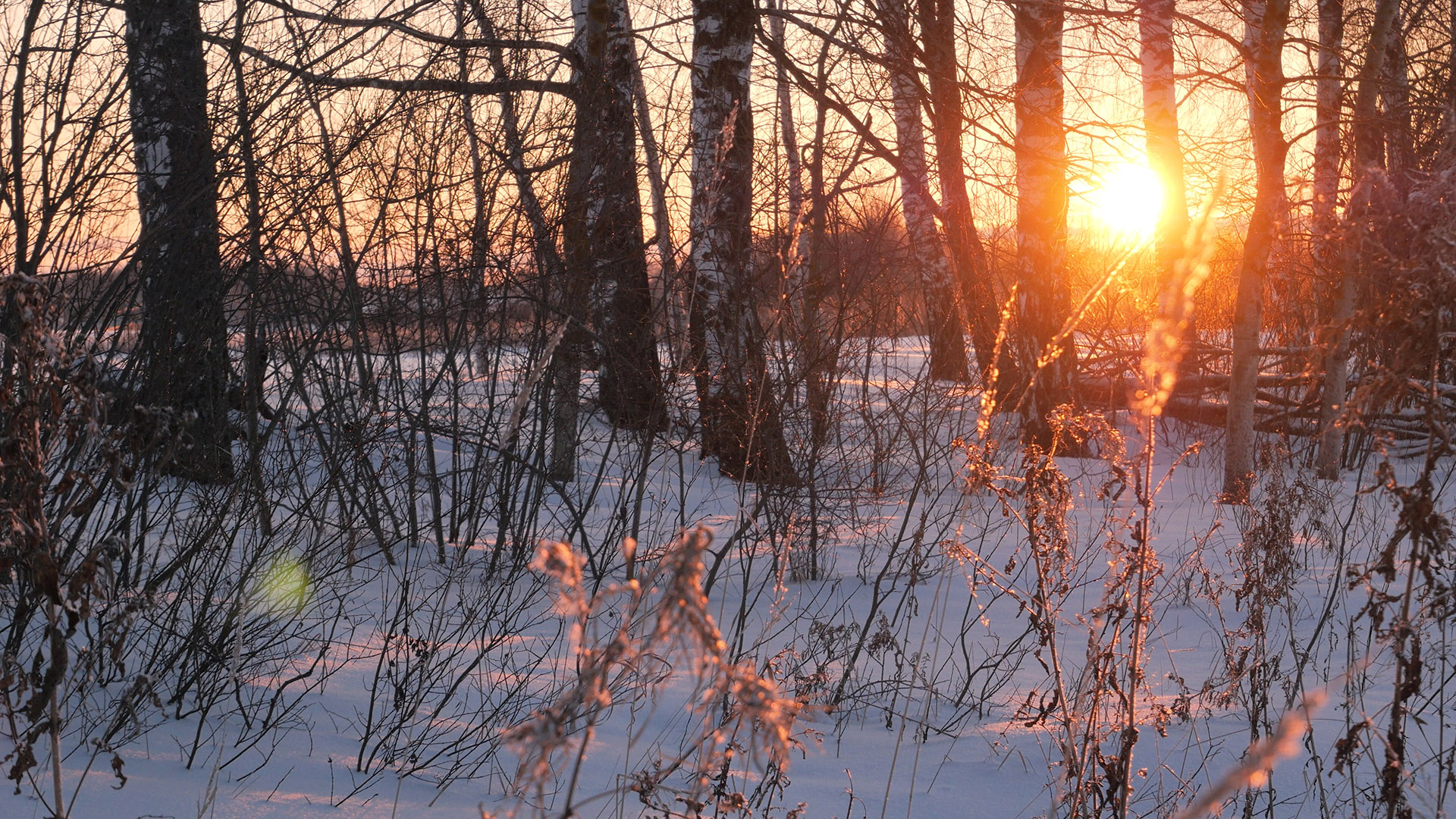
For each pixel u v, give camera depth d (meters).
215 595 4.10
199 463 4.28
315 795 3.00
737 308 5.87
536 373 2.15
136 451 2.03
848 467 6.49
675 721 3.68
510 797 3.07
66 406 2.13
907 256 6.61
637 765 3.30
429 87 5.73
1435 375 2.06
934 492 6.64
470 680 4.08
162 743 3.23
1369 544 6.60
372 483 5.45
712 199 5.23
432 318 6.19
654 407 5.59
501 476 5.87
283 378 5.73
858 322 6.25
